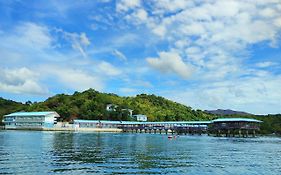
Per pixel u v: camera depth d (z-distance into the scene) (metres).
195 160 46.16
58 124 166.00
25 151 53.56
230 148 70.50
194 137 122.31
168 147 69.25
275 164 43.81
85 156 48.19
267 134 158.25
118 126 174.00
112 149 61.62
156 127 157.00
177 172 35.22
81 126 166.12
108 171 34.88
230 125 127.75
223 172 36.03
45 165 37.94
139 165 39.66
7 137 94.69
